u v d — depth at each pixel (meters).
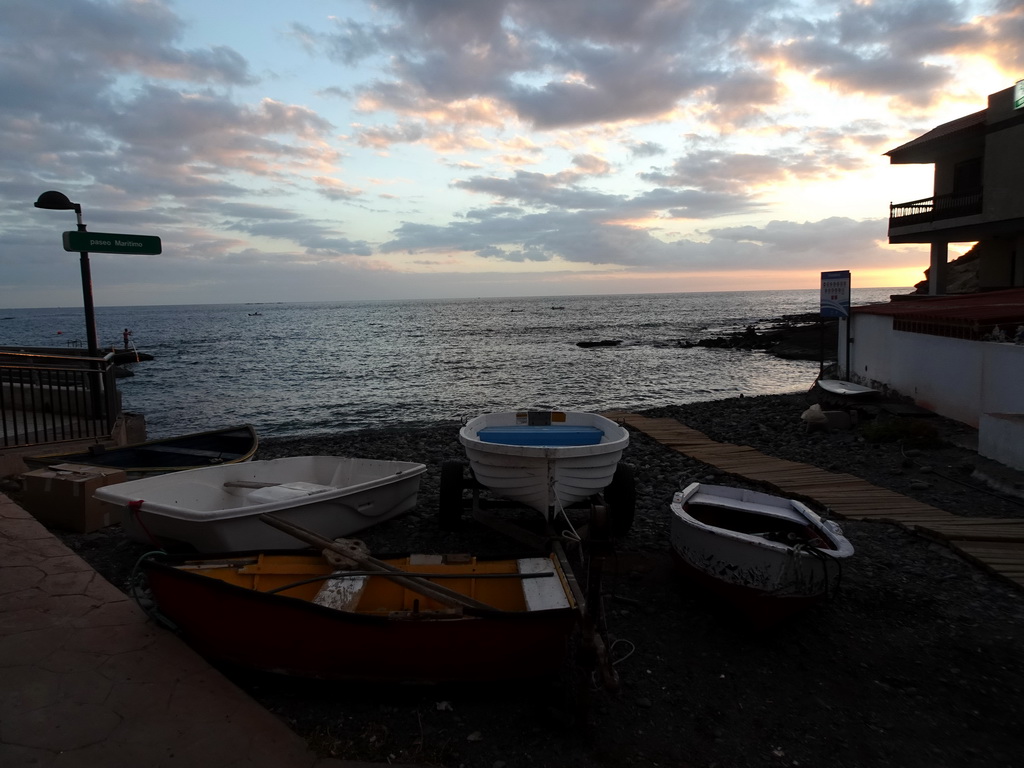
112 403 10.52
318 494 6.15
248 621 4.04
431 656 3.96
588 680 3.75
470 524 7.45
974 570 6.23
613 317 111.31
